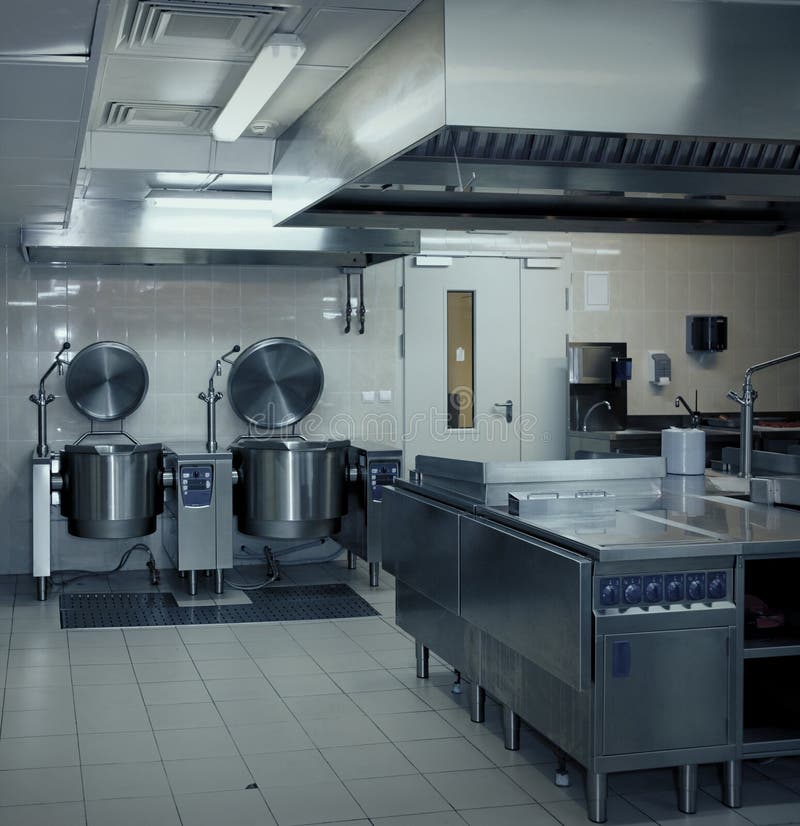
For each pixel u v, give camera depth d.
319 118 4.28
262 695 4.36
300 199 4.52
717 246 7.84
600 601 3.06
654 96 3.16
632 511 3.80
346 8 3.28
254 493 6.19
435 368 7.34
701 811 3.23
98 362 6.48
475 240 7.29
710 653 3.15
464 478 4.07
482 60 3.03
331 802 3.28
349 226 4.71
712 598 3.15
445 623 4.23
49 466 6.03
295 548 7.23
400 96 3.36
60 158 3.90
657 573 3.11
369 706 4.21
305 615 5.76
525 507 3.65
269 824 3.12
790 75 3.26
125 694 4.37
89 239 5.66
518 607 3.41
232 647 5.11
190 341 6.90
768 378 8.02
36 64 2.88
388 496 4.76
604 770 3.09
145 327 6.82
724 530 3.37
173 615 5.74
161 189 5.53
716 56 3.20
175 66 3.91
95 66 2.90
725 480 4.70
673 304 7.77
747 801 3.31
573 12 3.09
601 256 7.61
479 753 3.71
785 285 8.02
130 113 4.57
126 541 6.91
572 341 7.59
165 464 6.50
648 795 3.36
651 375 7.72
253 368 6.68
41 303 6.67
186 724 4.00
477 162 3.60
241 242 5.80
